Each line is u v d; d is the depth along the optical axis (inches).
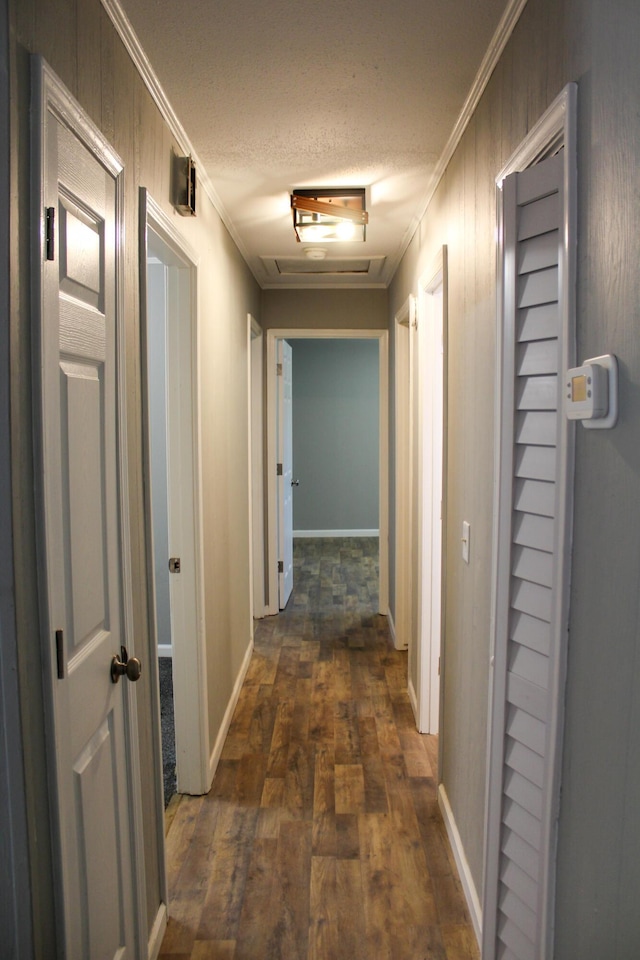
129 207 63.2
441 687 95.7
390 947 70.1
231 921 73.8
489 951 58.4
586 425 39.6
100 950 53.2
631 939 34.8
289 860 84.0
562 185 46.3
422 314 115.9
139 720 66.0
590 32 39.9
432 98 75.0
